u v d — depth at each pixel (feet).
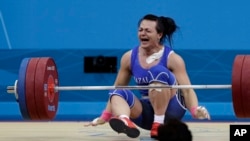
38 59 29.86
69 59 49.42
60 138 31.68
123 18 49.26
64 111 49.39
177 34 49.08
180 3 49.08
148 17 30.86
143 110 31.01
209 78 49.42
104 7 49.26
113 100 29.55
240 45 49.24
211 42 49.32
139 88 29.22
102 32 49.34
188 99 30.37
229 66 49.39
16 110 49.34
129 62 31.60
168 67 30.86
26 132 35.63
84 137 32.22
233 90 27.14
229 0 49.11
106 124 42.16
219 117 49.16
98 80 49.34
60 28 49.39
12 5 49.32
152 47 30.78
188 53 49.24
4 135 33.53
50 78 30.37
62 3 49.34
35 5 49.34
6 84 49.39
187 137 15.78
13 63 49.42
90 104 49.55
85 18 49.39
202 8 49.16
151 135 29.91
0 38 49.34
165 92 29.30
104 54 49.26
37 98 29.09
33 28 49.34
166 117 30.22
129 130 27.84
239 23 49.19
